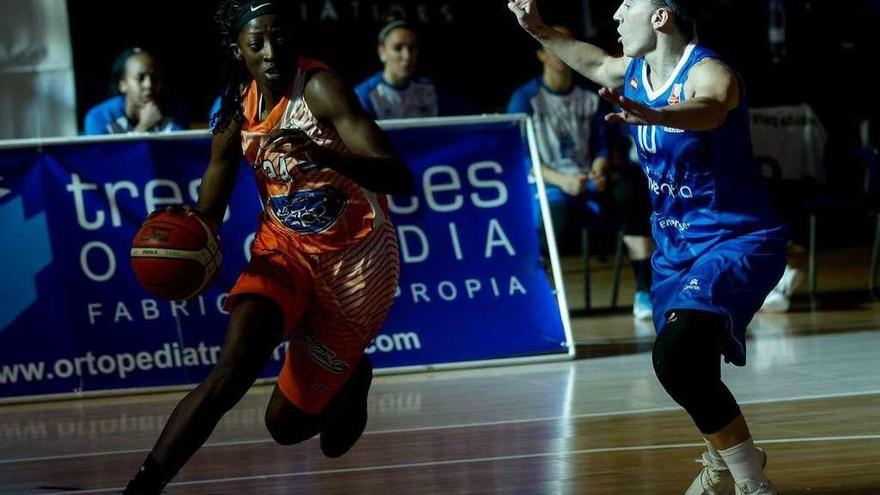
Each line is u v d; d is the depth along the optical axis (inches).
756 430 237.3
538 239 339.3
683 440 230.1
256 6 169.9
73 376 319.0
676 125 161.0
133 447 251.0
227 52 177.6
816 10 554.6
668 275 184.4
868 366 306.2
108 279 322.0
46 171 322.0
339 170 162.6
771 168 436.5
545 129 424.5
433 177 336.5
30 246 320.5
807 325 385.1
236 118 178.7
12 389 317.1
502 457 222.4
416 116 401.4
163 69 542.9
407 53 396.8
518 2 197.6
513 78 610.9
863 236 629.9
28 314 319.6
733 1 544.1
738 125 176.1
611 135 429.4
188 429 163.5
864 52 552.7
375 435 249.1
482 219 337.7
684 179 177.8
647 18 177.5
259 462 228.5
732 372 306.8
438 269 334.6
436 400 287.7
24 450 252.5
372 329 183.8
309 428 189.6
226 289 325.1
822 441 224.7
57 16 361.7
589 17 603.8
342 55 567.2
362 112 169.6
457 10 597.0
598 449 225.6
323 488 205.0
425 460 223.3
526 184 340.2
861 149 447.2
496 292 336.5
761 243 175.3
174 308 323.6
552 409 268.4
